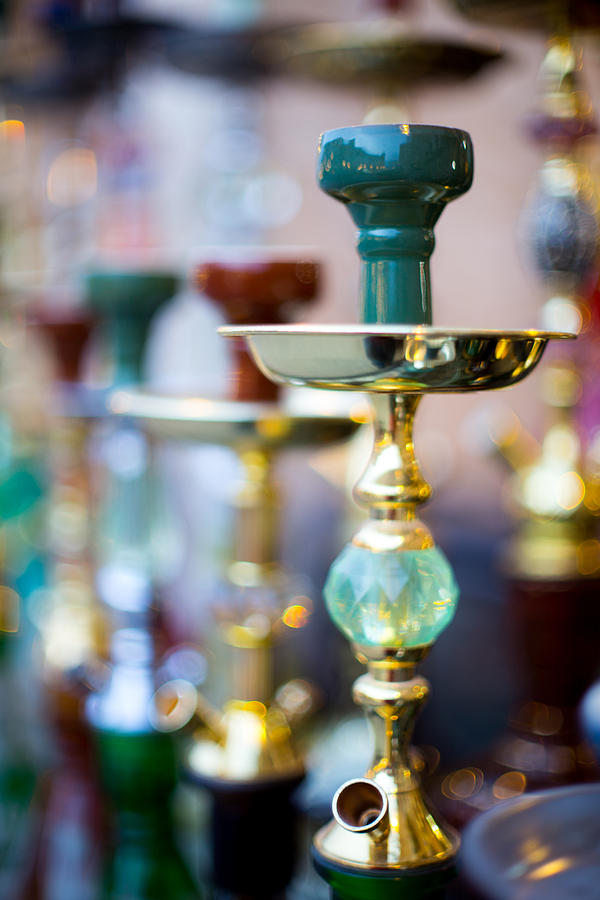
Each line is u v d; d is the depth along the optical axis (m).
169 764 1.20
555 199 1.14
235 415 1.04
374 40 1.22
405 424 0.86
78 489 1.49
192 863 1.26
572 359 1.22
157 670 1.21
